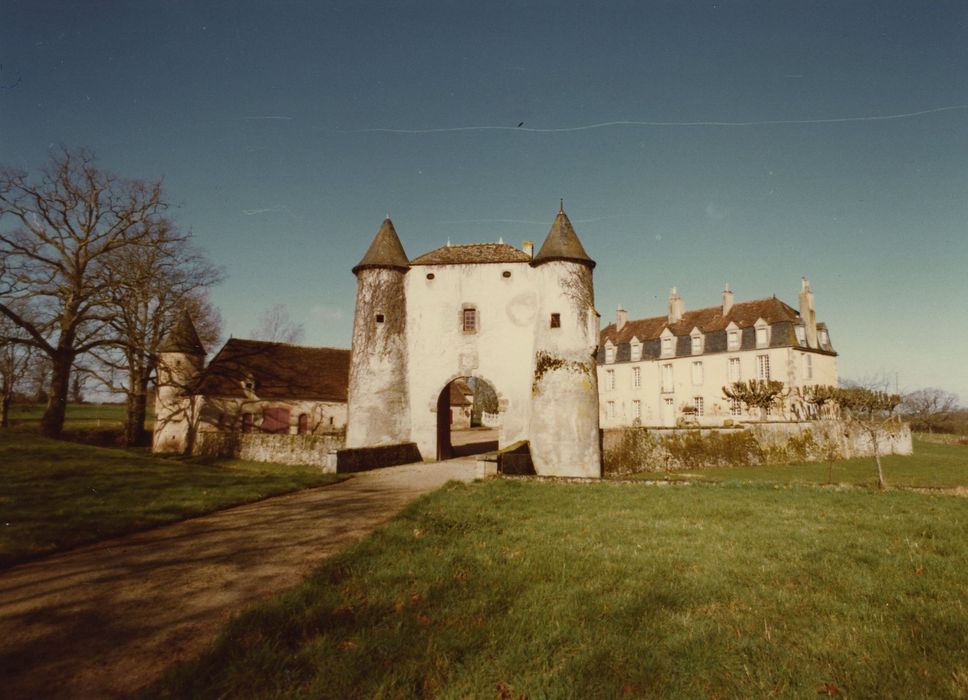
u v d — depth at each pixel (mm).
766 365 36719
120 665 3604
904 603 4543
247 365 30344
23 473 11844
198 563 5871
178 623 4270
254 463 22156
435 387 20188
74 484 10875
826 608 4438
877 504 9383
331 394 31094
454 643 3668
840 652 3656
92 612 4516
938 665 3475
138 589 5062
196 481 11984
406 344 20672
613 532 7039
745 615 4293
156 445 28750
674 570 5410
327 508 9195
